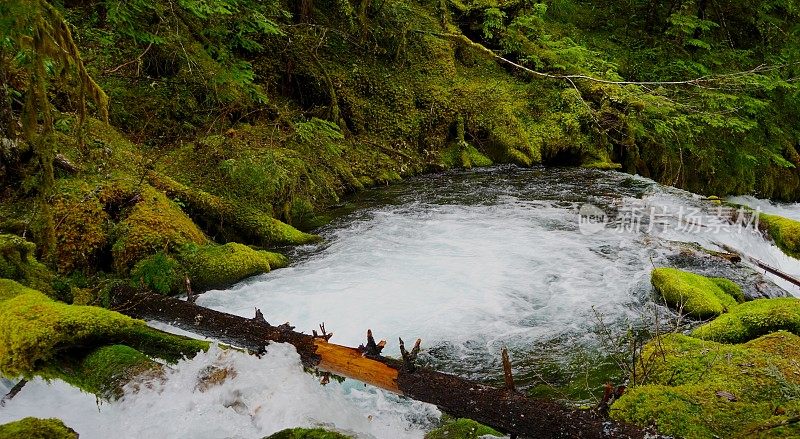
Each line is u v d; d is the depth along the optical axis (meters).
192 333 3.70
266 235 6.33
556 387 3.50
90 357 3.11
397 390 2.88
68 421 2.86
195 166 6.96
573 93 11.15
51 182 4.41
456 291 4.96
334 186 8.36
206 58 7.57
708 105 11.38
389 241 6.38
